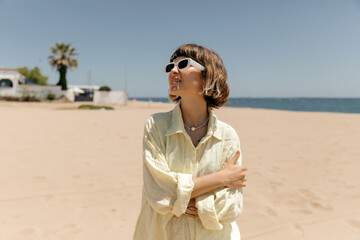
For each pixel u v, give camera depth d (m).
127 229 3.15
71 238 2.93
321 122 13.50
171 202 1.10
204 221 1.10
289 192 4.28
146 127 1.27
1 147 6.64
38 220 3.29
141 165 5.55
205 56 1.20
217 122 1.29
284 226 3.24
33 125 10.53
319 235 3.05
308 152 6.88
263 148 7.32
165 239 1.15
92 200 3.89
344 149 7.25
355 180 4.83
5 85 37.44
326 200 3.98
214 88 1.22
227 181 1.13
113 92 40.59
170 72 1.21
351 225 3.27
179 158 1.21
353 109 59.31
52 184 4.41
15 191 4.08
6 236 2.91
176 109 1.25
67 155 6.16
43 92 39.97
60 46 42.16
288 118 15.64
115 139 8.16
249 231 3.13
